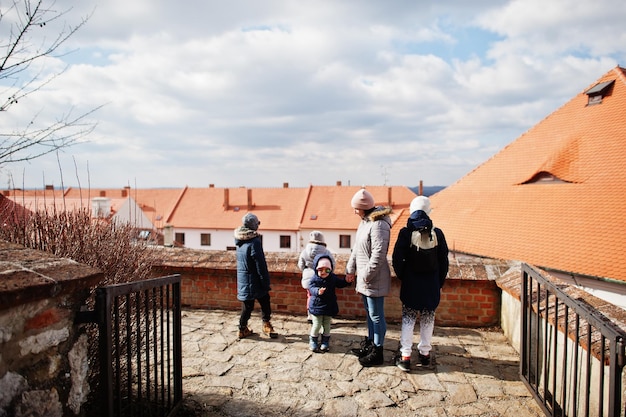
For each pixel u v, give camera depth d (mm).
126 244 3869
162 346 3105
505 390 3906
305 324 5711
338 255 6594
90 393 3045
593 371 2967
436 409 3566
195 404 3572
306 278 5016
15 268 1990
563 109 23875
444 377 4168
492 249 19297
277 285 6180
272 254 6609
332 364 4457
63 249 3352
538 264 17062
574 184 19719
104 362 2355
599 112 21828
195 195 52812
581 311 2711
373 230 4316
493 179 23500
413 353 4766
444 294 5656
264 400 3686
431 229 4254
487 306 5574
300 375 4188
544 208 19578
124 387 3447
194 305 6426
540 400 3551
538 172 21062
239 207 49906
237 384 3973
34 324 2000
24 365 1958
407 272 4301
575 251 16578
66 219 3557
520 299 4484
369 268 4277
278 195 50750
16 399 1913
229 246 47844
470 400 3721
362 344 4809
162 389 3109
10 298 1769
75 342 2277
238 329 5500
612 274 14859
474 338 5195
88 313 2307
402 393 3842
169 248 6988
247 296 5070
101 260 3479
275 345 4973
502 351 4805
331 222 45750
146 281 2809
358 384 4012
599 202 18141
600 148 20375
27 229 3432
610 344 2295
